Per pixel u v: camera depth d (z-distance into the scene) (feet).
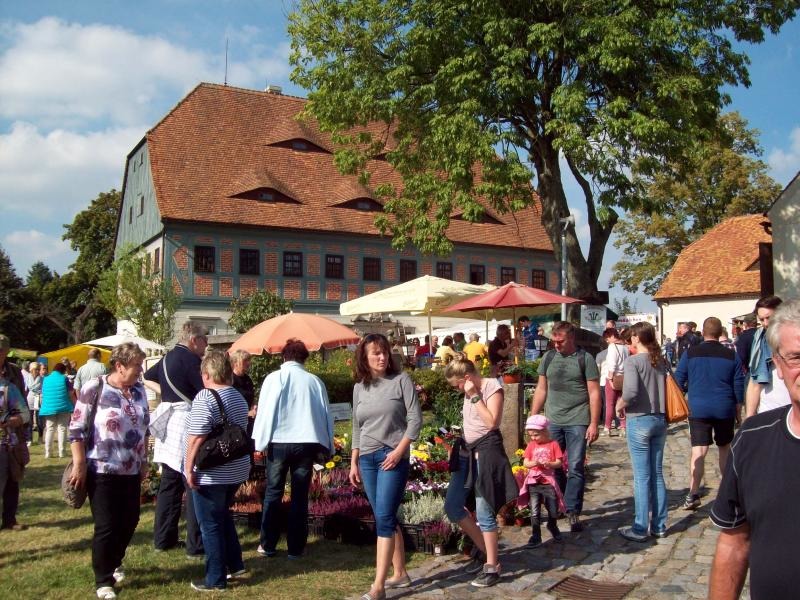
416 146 71.82
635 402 23.50
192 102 132.05
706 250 136.87
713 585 9.25
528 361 47.67
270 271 119.34
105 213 182.60
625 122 58.18
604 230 67.31
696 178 147.95
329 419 22.95
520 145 66.03
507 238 141.38
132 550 23.31
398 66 65.21
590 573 20.39
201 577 20.43
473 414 19.97
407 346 77.41
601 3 59.31
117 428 18.94
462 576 20.29
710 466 34.35
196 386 22.90
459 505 19.88
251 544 23.75
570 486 24.44
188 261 114.11
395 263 129.49
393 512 18.57
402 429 18.98
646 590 18.89
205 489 19.38
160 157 120.78
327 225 123.44
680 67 60.64
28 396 61.31
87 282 186.29
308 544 23.81
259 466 29.58
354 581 20.03
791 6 61.26
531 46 61.52
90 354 50.11
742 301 124.88
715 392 26.00
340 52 67.56
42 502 32.32
